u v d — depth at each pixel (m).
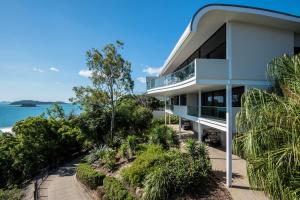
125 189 10.88
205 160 11.56
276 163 5.35
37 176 18.61
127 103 26.33
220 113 12.91
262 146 5.96
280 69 8.60
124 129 23.83
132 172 11.34
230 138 10.85
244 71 12.25
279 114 5.86
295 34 13.47
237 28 12.39
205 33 15.26
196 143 12.63
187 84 14.06
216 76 12.11
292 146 5.29
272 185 5.47
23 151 18.84
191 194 9.67
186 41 14.94
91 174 13.09
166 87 19.89
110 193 11.04
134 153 16.09
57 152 21.23
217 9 11.35
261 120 6.21
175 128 30.28
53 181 16.02
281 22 12.09
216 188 10.13
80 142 24.22
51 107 36.91
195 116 17.53
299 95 5.93
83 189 13.91
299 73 6.73
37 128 19.78
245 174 11.70
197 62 12.11
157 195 9.48
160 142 17.25
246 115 6.74
